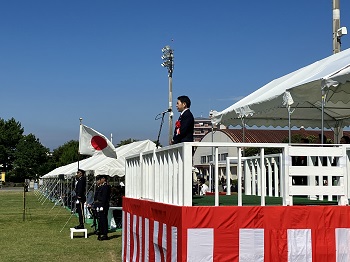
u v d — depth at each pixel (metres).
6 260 12.31
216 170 6.49
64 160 90.81
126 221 10.55
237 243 6.28
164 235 7.14
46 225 21.75
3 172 105.50
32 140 112.38
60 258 12.59
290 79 11.30
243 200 8.15
